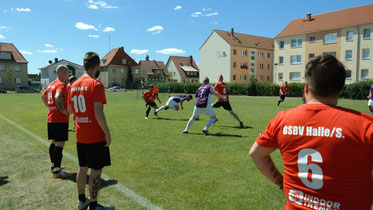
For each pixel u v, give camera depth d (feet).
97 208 9.37
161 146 19.20
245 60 167.53
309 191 3.89
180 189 11.42
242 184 11.96
